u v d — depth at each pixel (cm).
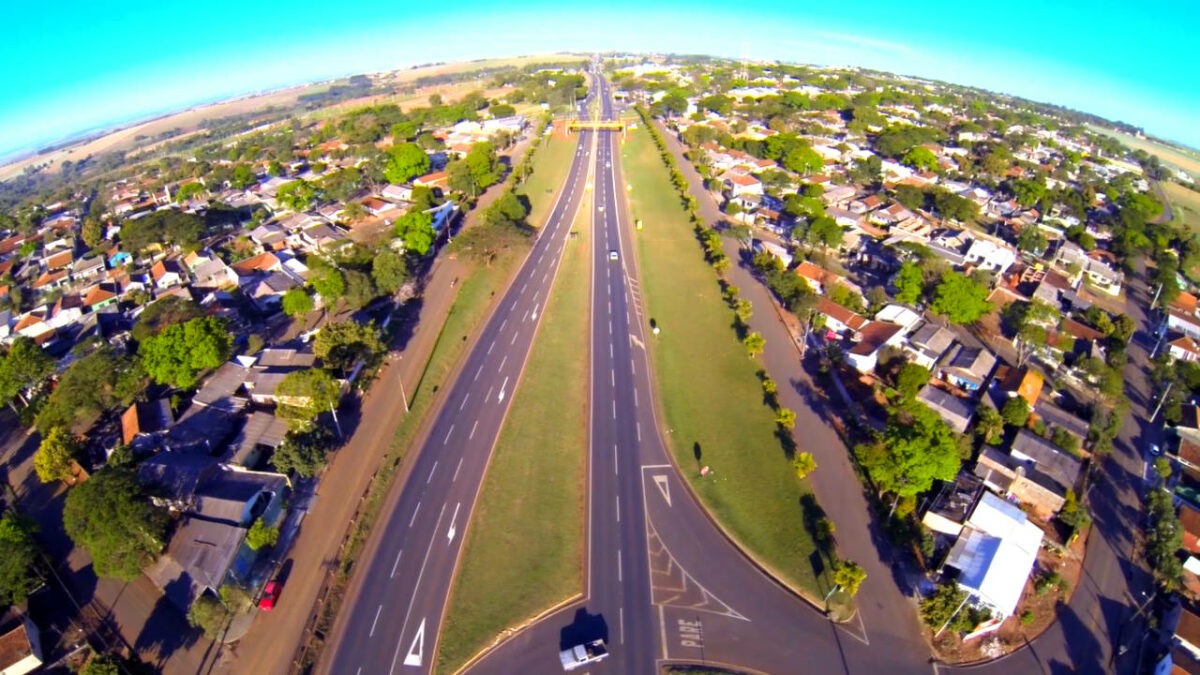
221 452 7944
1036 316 10869
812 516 7075
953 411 8306
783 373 9738
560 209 16912
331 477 7569
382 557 6550
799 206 15662
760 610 6059
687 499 7394
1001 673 5544
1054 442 8000
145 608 6066
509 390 9312
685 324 11200
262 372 9019
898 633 5859
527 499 7338
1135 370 10575
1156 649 5788
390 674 5444
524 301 12012
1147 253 15475
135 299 12712
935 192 17350
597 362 10081
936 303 10838
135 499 6197
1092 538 7012
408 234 13262
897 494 7012
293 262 13600
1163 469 7838
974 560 6312
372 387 9281
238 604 5912
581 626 5897
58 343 11200
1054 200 17712
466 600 6109
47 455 7419
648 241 14812
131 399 8844
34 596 6238
